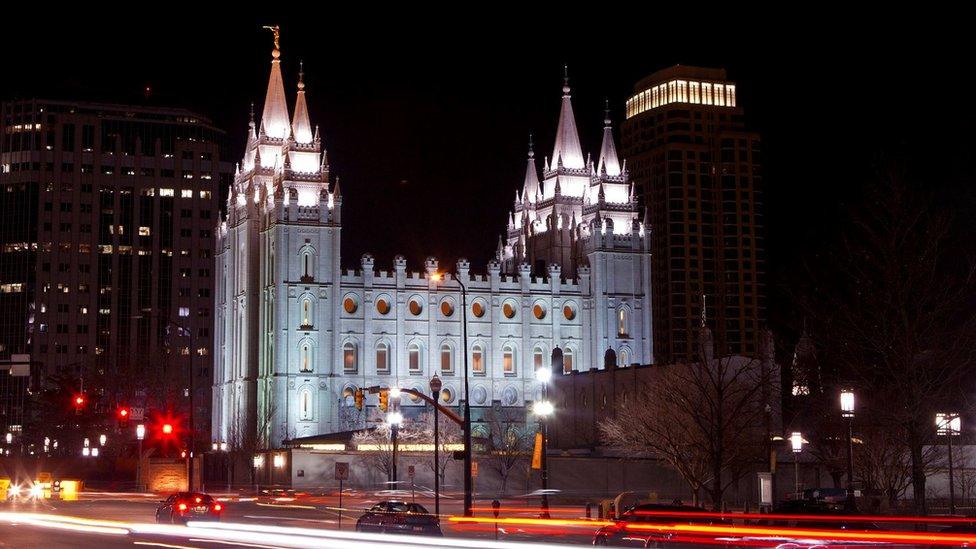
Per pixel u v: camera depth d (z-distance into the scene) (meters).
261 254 193.50
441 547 48.81
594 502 113.31
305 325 187.38
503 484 147.75
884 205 59.22
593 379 153.62
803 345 91.06
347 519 80.94
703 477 91.88
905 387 57.25
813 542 45.97
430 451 152.88
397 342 194.25
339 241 190.75
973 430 100.00
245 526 64.81
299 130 194.25
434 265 198.88
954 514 80.44
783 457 106.25
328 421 186.75
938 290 58.94
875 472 80.00
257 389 192.00
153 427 171.50
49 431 190.00
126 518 81.56
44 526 69.81
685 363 101.94
